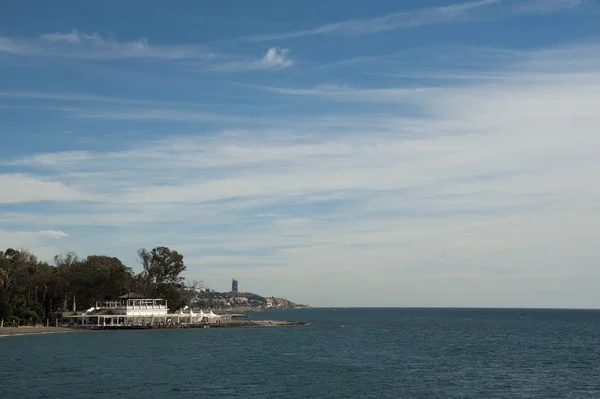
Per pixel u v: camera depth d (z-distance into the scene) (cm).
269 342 16325
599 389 8394
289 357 12156
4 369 9750
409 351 13912
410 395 7819
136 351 13062
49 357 11594
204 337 17938
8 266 19312
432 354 13175
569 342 17350
